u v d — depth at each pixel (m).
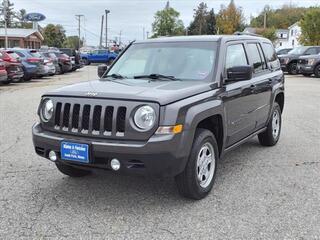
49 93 5.06
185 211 4.78
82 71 37.12
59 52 33.28
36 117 11.02
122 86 5.09
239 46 6.38
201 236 4.18
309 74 26.70
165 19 78.31
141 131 4.46
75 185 5.63
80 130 4.73
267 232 4.25
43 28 105.19
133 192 5.38
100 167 4.65
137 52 6.31
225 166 6.52
